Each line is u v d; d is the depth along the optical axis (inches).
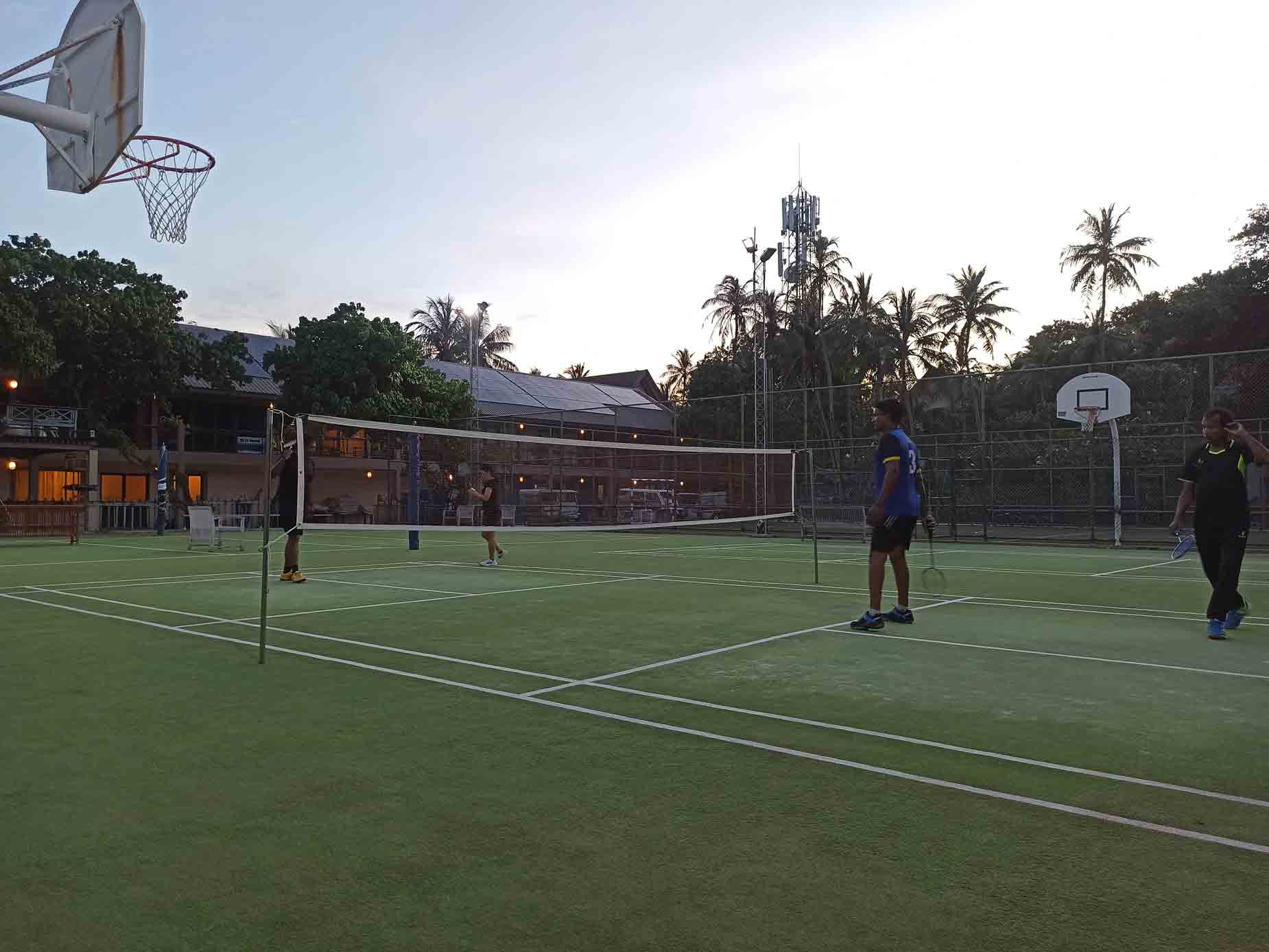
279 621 296.2
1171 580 452.1
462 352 2415.1
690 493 1038.4
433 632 273.7
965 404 1012.5
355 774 134.5
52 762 140.6
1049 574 489.4
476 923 88.0
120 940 85.1
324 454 1252.5
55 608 328.5
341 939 85.0
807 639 262.5
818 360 1792.6
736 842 108.7
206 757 143.3
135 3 310.0
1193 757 143.9
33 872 100.0
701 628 283.7
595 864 102.3
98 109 321.7
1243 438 260.2
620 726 162.7
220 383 1252.5
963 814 118.0
